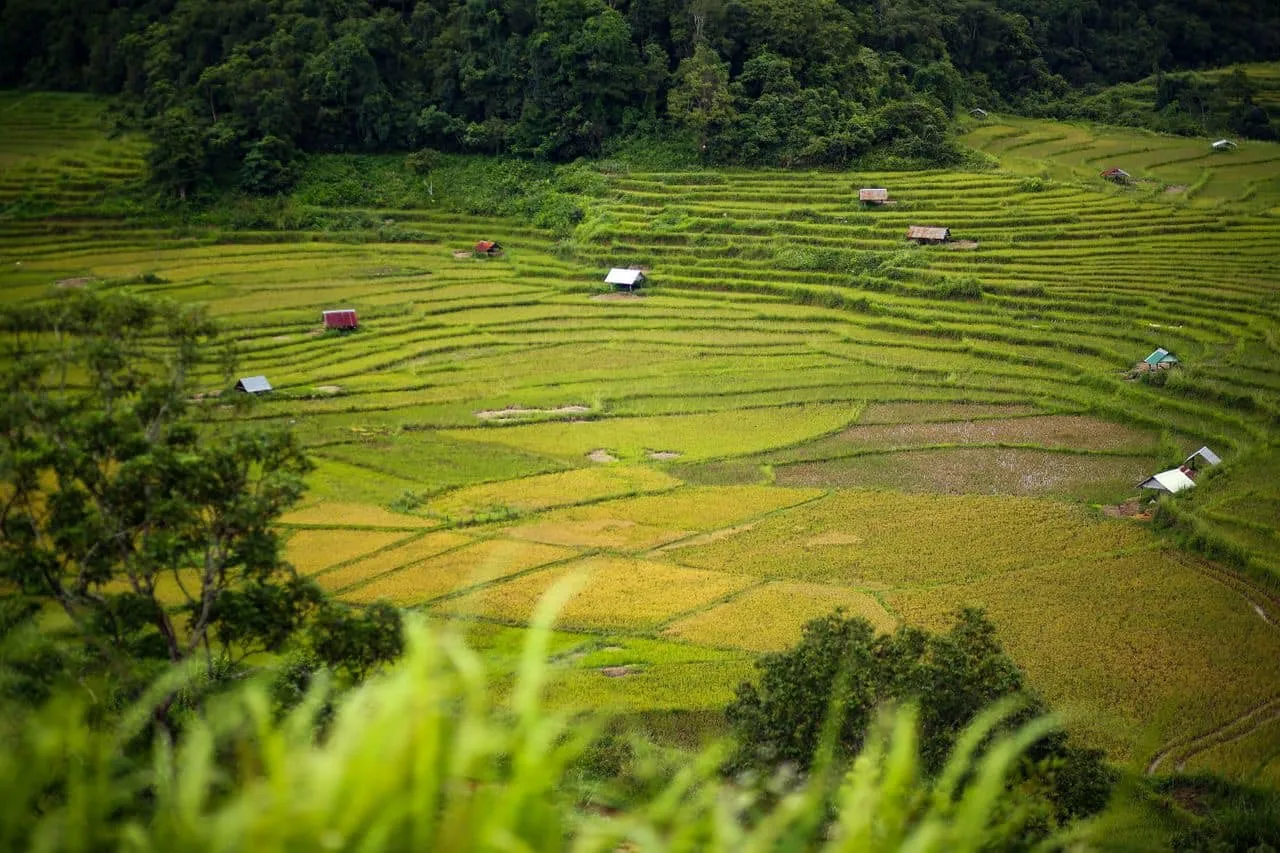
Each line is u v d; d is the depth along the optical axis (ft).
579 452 195.52
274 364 240.94
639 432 204.54
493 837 11.39
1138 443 190.90
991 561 148.46
